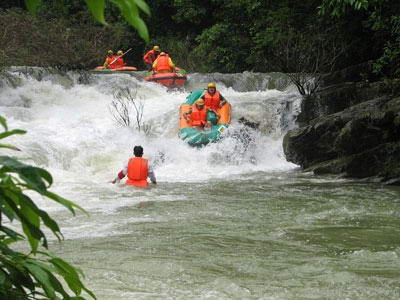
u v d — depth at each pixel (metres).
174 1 32.16
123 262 6.49
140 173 11.66
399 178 12.25
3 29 23.02
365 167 12.87
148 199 10.33
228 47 29.39
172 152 15.59
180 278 5.94
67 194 10.59
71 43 23.47
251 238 7.61
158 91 21.20
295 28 25.03
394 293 5.49
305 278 5.95
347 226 8.30
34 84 20.03
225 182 12.61
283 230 8.05
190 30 34.34
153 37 34.84
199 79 22.97
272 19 25.97
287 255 6.80
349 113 13.77
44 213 1.73
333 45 22.67
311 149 14.09
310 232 7.95
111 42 27.84
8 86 19.72
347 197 10.65
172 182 12.51
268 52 26.66
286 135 14.47
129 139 15.92
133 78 21.89
